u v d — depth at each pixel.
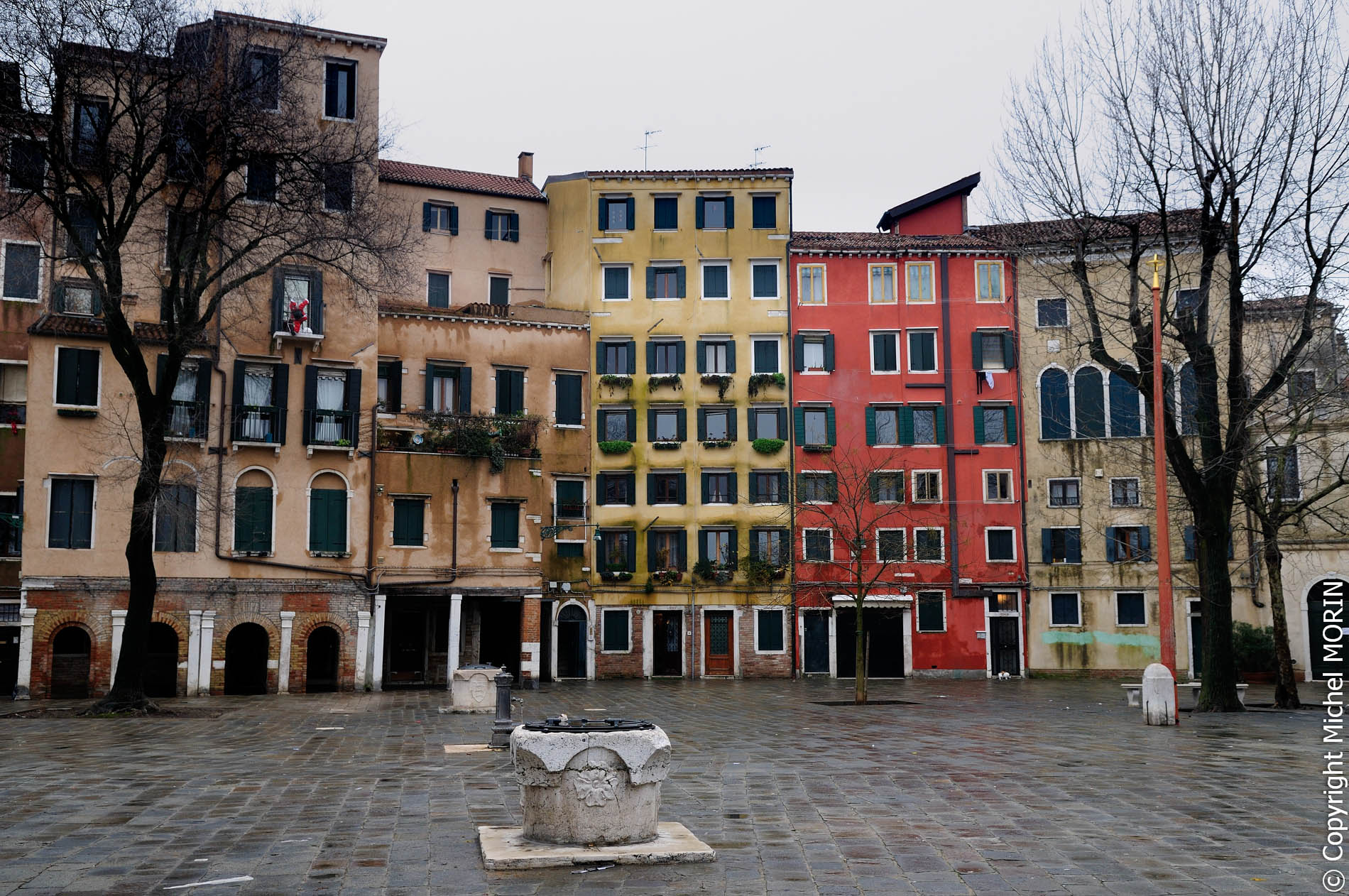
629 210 53.69
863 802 14.25
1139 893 9.48
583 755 10.82
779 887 9.68
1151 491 50.69
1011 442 52.06
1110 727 25.31
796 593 51.47
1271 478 36.56
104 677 37.19
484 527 43.50
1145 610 50.44
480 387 48.97
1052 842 11.62
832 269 53.56
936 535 51.75
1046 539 51.28
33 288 42.00
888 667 51.44
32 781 16.42
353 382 41.72
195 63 30.16
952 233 55.66
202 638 38.41
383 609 41.19
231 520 39.47
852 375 52.91
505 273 54.25
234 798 14.73
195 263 30.58
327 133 34.78
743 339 53.19
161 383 30.02
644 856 10.48
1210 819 12.92
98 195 32.09
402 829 12.45
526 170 59.25
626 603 51.34
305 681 39.78
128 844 11.73
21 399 41.50
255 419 40.19
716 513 52.09
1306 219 29.36
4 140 28.66
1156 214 31.89
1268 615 47.88
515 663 47.00
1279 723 25.94
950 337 52.81
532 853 10.44
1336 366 31.28
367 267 41.75
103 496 37.66
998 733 24.03
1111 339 50.72
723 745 21.52
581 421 51.44
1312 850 11.22
